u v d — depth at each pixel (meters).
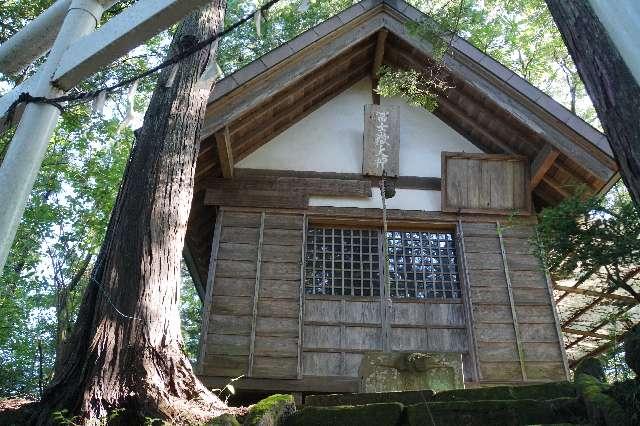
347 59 8.71
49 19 3.87
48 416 3.40
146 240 4.25
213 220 8.76
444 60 8.06
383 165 8.43
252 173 8.42
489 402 3.31
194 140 5.10
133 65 10.41
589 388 3.16
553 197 8.47
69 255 10.83
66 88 3.56
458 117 8.88
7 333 10.16
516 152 8.52
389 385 4.75
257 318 7.40
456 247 8.09
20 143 3.27
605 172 7.27
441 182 8.31
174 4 3.39
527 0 12.03
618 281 3.76
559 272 4.23
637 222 3.58
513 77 7.77
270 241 7.93
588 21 2.73
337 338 7.41
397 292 7.81
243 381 7.00
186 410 3.47
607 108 2.54
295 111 8.80
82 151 11.46
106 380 3.53
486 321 7.48
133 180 4.66
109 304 3.92
